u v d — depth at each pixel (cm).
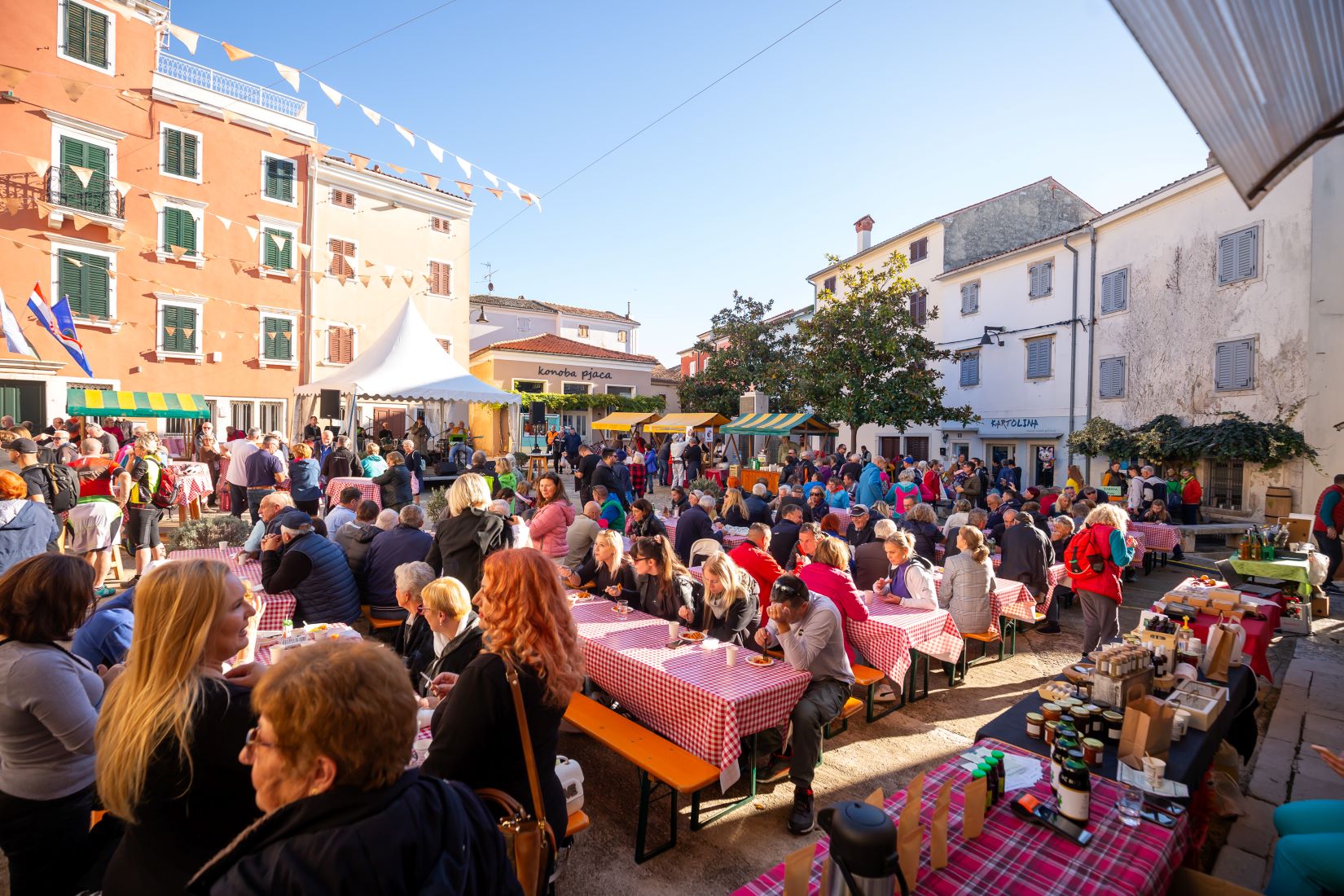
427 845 124
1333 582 930
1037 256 2061
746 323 2878
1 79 797
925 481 1348
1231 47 213
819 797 397
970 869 209
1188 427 1562
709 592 478
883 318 2059
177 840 159
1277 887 256
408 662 383
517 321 3762
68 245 1641
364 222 2292
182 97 1853
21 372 1535
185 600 164
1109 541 557
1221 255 1530
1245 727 393
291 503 587
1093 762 271
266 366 2039
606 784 414
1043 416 2038
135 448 799
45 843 227
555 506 673
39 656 225
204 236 1900
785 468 1659
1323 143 321
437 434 2512
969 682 585
